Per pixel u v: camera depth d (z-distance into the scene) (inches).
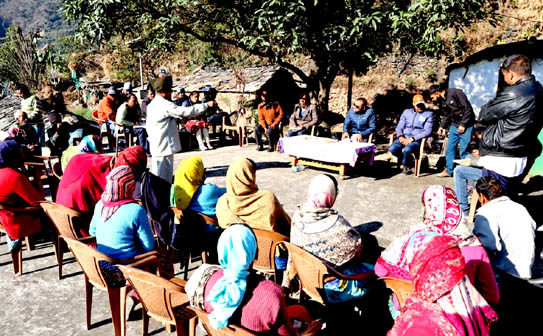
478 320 75.3
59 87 1212.5
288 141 293.9
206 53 786.2
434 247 76.3
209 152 386.9
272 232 139.3
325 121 427.5
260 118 374.3
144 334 127.3
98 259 126.0
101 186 169.3
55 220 166.6
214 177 287.3
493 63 451.5
